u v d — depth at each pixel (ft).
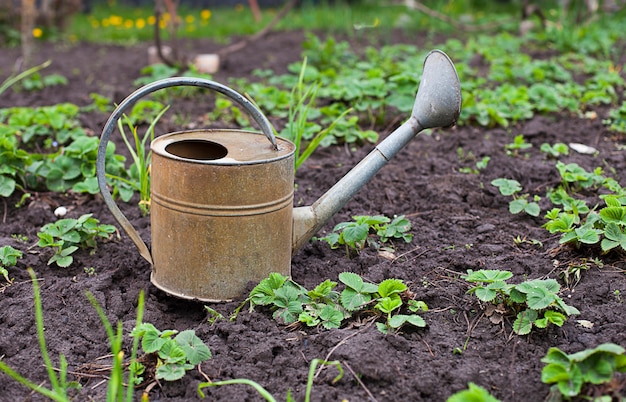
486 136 7.82
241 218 5.02
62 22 15.35
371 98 8.39
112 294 5.38
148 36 15.31
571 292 5.30
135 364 4.73
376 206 6.50
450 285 5.41
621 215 5.49
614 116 7.93
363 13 16.28
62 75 10.73
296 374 4.73
